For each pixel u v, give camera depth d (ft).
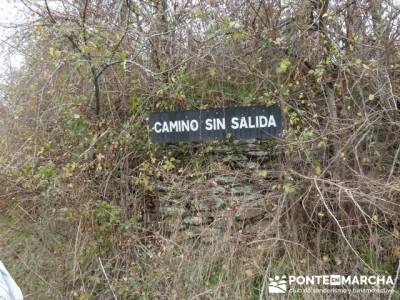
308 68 12.17
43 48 13.05
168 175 12.63
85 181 12.25
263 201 11.71
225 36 12.16
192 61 12.82
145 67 12.52
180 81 12.23
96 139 11.90
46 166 11.68
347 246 10.90
